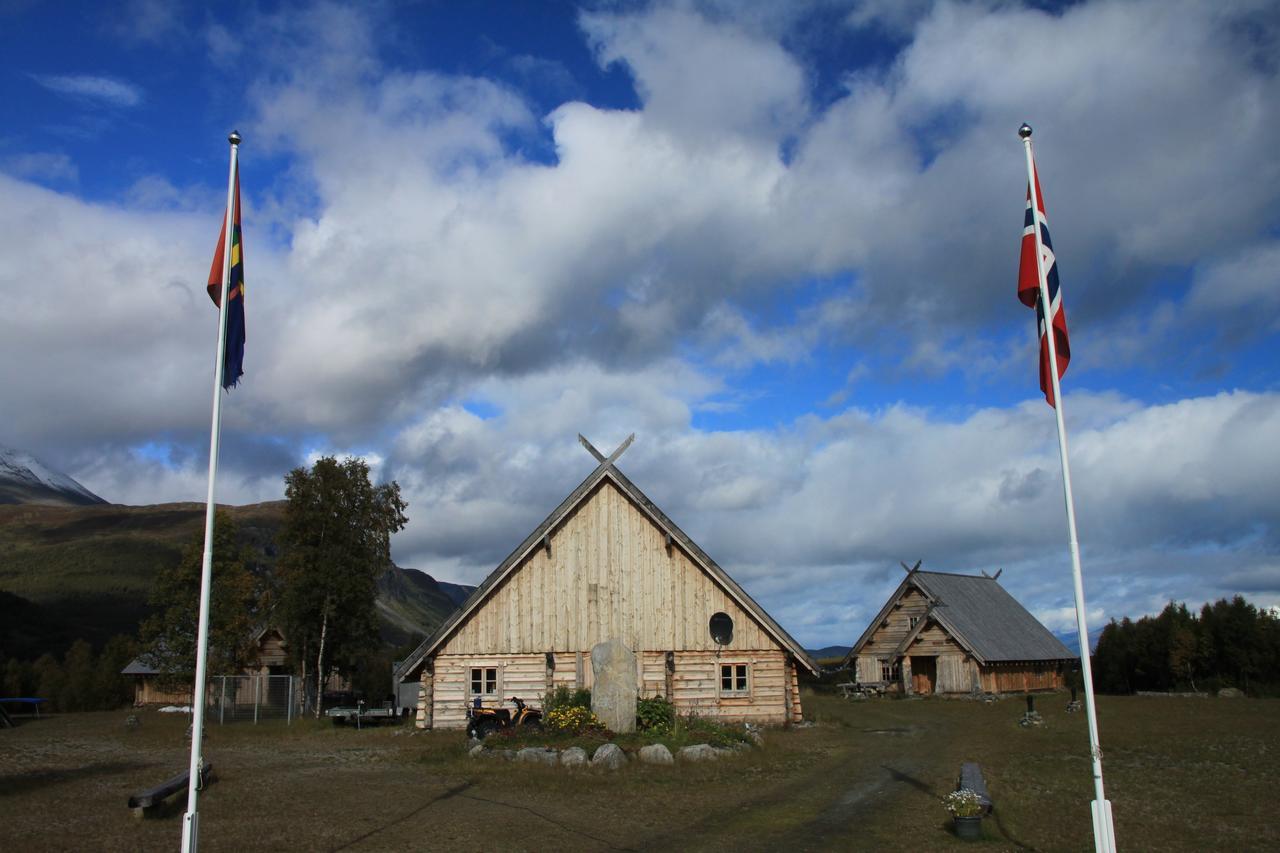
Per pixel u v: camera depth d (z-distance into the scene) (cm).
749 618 3388
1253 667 5156
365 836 1513
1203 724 3222
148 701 6494
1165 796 1817
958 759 2469
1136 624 5853
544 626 3331
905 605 5725
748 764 2331
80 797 1967
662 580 3375
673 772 2194
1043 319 1399
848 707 4725
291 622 4922
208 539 1277
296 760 2670
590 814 1702
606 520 3403
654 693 3294
